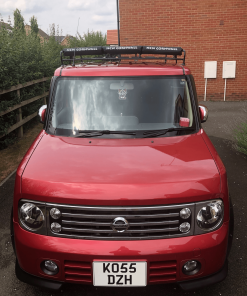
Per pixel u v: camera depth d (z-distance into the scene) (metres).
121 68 3.39
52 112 3.23
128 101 3.19
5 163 6.10
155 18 12.46
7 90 6.80
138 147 2.77
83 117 3.13
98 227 2.26
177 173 2.36
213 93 13.28
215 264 2.34
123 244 2.22
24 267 2.40
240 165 5.86
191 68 13.01
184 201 2.24
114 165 2.46
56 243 2.26
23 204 2.36
